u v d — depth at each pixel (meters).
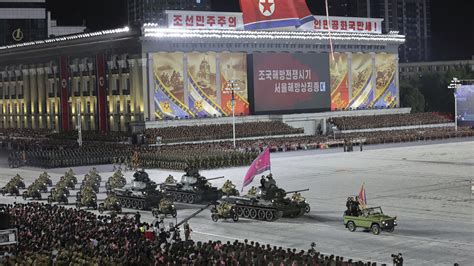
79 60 152.62
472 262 44.41
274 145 126.75
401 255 43.59
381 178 86.88
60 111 159.62
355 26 158.62
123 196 71.12
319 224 58.94
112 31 138.88
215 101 141.00
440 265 43.84
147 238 47.44
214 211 62.00
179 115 137.12
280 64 147.38
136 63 135.62
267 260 38.62
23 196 79.75
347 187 79.75
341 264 38.03
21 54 170.62
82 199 70.06
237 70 143.88
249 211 62.66
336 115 154.38
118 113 142.62
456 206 65.00
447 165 99.50
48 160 111.56
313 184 83.12
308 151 127.31
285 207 61.03
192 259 38.94
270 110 146.12
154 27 132.25
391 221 54.38
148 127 132.12
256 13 140.00
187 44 137.50
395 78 167.88
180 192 72.69
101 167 109.56
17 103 176.00
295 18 142.50
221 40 139.88
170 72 135.88
